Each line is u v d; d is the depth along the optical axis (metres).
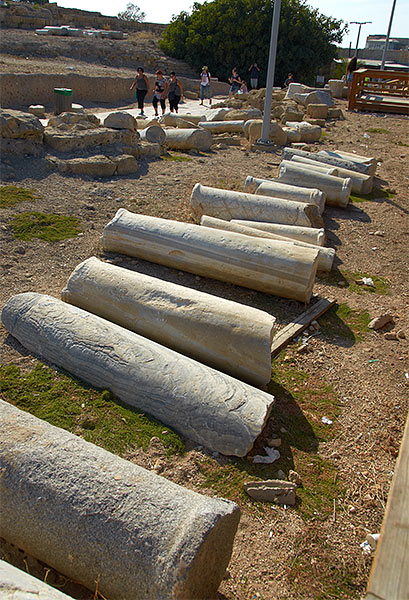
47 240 6.58
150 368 3.88
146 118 16.23
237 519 2.56
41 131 9.17
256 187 8.76
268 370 4.10
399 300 6.14
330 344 5.13
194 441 3.67
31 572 2.72
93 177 9.14
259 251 5.61
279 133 13.99
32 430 2.95
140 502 2.54
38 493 2.61
